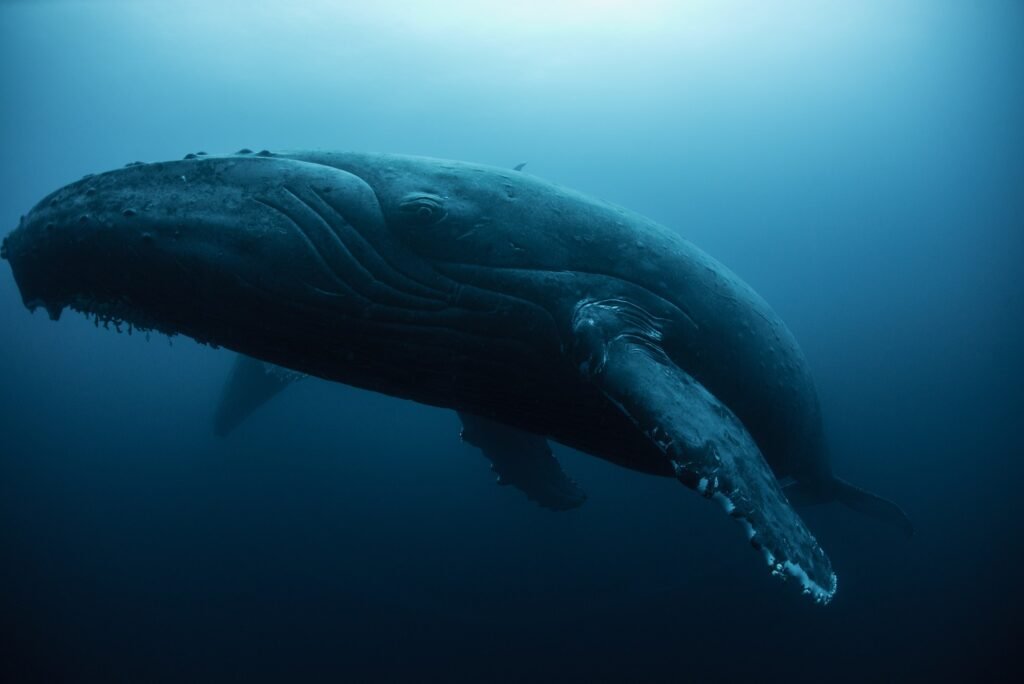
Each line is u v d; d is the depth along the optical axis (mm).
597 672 10633
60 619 13500
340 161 3498
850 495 8180
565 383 3832
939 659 10914
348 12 34750
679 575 12516
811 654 10977
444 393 3914
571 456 16219
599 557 13117
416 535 14492
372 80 42156
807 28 37188
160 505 16531
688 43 38750
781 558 2715
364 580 13406
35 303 3336
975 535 13852
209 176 3158
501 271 3531
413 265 3371
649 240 4172
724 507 2742
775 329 5062
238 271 3027
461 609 12344
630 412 3113
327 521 15359
